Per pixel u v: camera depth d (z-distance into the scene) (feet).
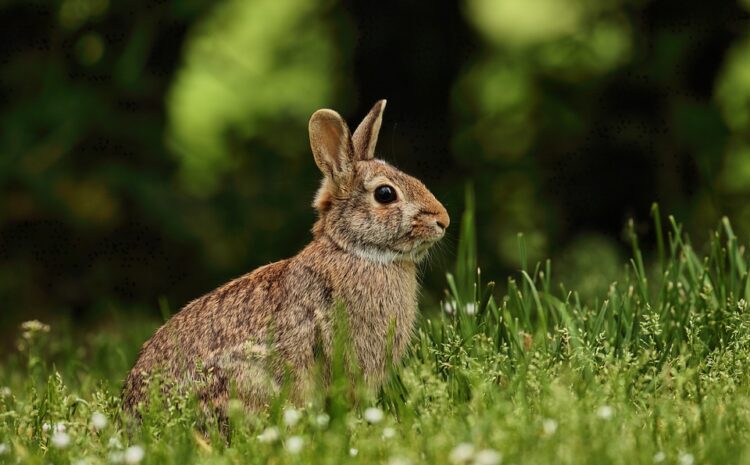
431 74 43.29
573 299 34.88
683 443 17.89
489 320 24.14
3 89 40.86
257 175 44.11
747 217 41.04
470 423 17.93
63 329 35.47
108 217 41.27
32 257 42.01
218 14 40.73
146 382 20.93
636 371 20.63
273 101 45.03
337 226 23.54
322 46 44.29
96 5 40.55
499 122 44.32
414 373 21.58
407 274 23.77
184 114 43.91
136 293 42.78
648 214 42.39
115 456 18.10
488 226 43.52
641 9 41.45
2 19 40.75
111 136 40.93
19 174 39.86
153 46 41.06
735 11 40.27
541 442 17.26
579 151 43.32
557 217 43.16
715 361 21.52
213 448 19.22
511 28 43.21
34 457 18.75
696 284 25.31
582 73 43.11
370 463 17.34
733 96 41.32
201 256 42.78
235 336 22.53
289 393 22.22
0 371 30.68
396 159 43.91
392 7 42.45
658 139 42.01
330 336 22.74
